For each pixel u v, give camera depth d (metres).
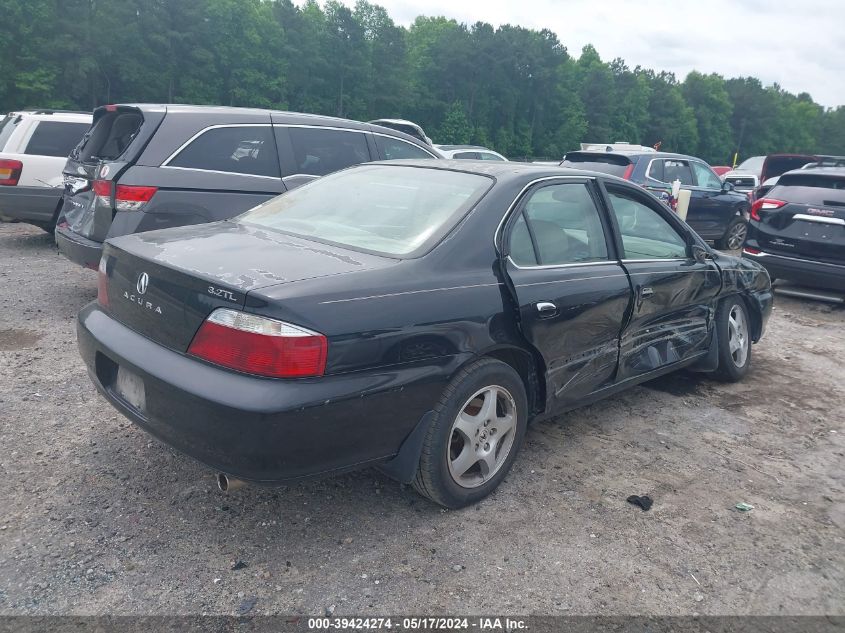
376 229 3.33
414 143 7.46
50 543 2.82
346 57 74.06
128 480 3.32
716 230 12.40
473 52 85.94
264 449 2.49
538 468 3.74
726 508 3.46
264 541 2.93
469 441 3.18
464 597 2.67
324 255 3.01
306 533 3.01
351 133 6.87
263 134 6.20
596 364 3.84
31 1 49.00
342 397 2.60
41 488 3.20
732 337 5.28
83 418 3.96
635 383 4.26
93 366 3.19
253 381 2.51
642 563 2.95
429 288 2.93
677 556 3.02
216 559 2.79
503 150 89.50
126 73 55.31
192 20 59.91
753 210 8.48
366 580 2.73
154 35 56.31
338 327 2.60
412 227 3.27
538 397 3.59
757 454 4.13
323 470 2.68
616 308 3.85
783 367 5.94
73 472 3.36
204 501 3.19
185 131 5.71
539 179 3.65
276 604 2.57
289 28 69.81
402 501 3.31
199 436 2.59
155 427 2.77
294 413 2.49
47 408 4.05
